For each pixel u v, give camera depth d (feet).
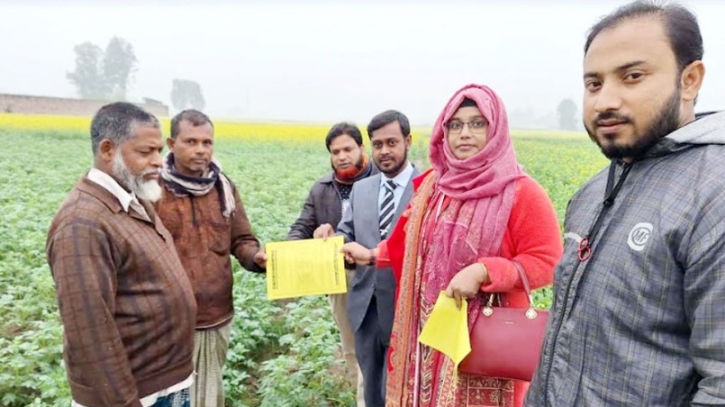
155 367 8.05
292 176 57.21
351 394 13.74
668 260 4.15
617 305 4.44
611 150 4.55
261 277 21.30
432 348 8.31
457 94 8.04
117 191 7.61
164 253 8.21
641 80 4.29
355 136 12.97
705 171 4.14
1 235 26.73
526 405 5.57
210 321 10.52
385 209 11.28
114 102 7.88
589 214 5.12
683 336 4.21
